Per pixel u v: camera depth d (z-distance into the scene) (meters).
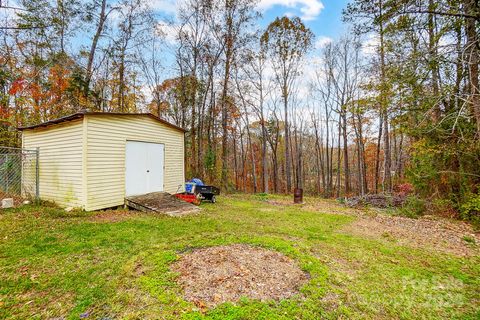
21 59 13.69
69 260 3.74
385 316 2.65
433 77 7.12
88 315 2.48
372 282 3.38
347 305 2.80
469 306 2.88
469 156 7.36
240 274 3.31
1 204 7.37
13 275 3.26
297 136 25.84
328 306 2.74
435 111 7.50
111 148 7.58
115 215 6.80
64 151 7.39
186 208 7.82
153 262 3.64
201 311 2.51
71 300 2.73
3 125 12.53
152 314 2.47
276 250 4.30
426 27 6.79
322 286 3.15
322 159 24.55
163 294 2.81
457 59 5.91
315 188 26.58
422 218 7.69
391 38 7.42
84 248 4.23
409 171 8.93
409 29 6.83
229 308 2.57
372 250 4.64
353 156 27.27
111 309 2.57
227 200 11.14
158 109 17.95
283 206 9.80
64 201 7.39
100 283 3.07
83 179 6.86
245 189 25.98
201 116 16.48
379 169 22.67
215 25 15.21
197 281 3.11
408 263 4.06
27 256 3.86
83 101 13.88
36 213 6.50
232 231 5.50
